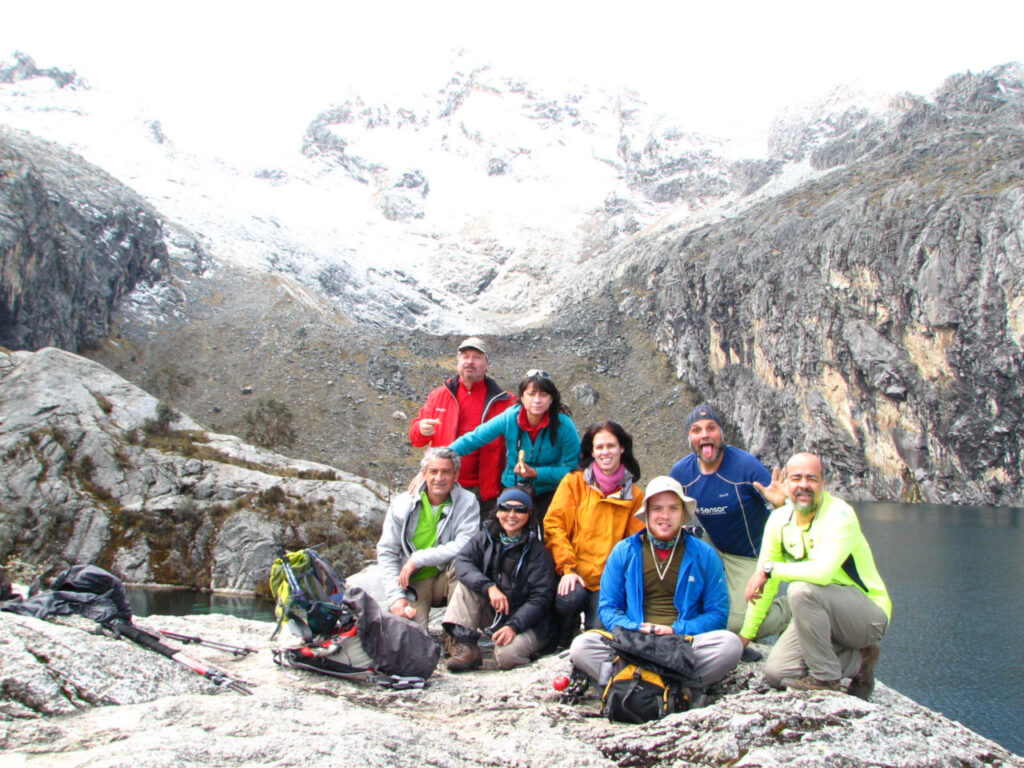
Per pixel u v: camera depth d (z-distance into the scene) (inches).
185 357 7244.1
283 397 6653.5
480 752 285.0
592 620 435.5
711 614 368.5
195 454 3316.9
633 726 331.3
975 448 5659.5
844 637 336.5
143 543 2947.8
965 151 7027.6
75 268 6786.4
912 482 5944.9
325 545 2938.0
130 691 301.4
